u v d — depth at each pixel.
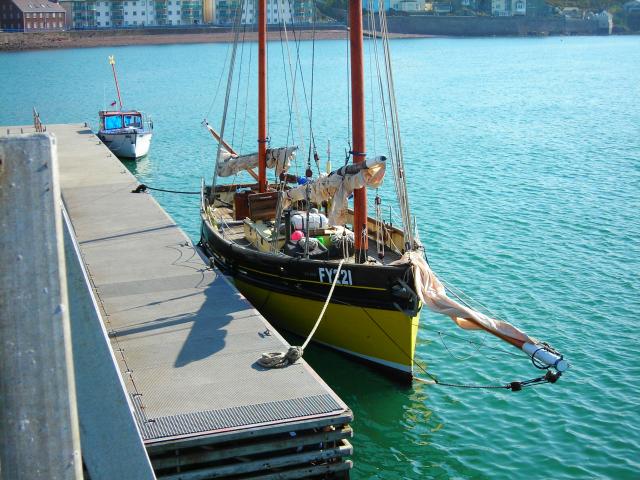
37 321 4.93
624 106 75.00
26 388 4.94
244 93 84.75
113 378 8.93
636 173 42.25
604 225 31.55
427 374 19.17
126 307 18.77
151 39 196.50
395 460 15.70
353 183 18.86
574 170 43.22
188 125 62.22
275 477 13.20
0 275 4.85
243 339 16.75
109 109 73.50
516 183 39.91
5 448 4.97
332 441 13.40
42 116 70.19
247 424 12.91
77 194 32.47
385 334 18.30
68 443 5.09
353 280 18.28
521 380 18.75
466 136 56.00
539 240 29.50
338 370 19.16
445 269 26.23
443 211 34.06
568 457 15.52
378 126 61.38
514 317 22.17
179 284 20.50
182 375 14.92
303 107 71.56
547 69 126.12
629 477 14.76
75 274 8.70
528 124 62.69
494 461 15.54
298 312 20.02
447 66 131.00
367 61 129.88
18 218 4.84
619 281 24.94
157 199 38.34
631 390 18.03
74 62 136.50
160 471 12.60
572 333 21.09
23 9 190.62
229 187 28.22
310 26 196.88
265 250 21.69
